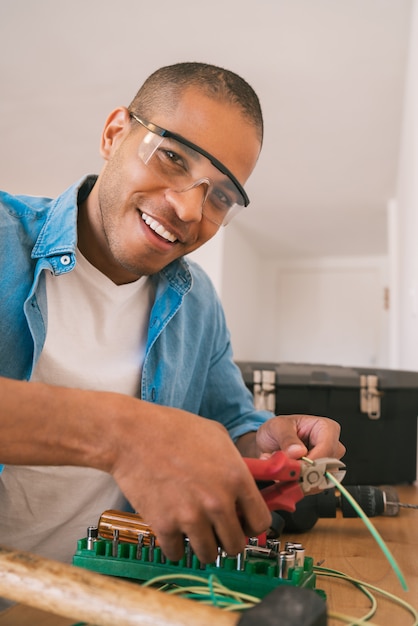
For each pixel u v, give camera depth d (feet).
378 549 2.71
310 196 16.43
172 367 3.39
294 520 2.93
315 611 1.32
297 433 2.72
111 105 11.39
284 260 24.79
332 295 24.30
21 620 1.67
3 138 13.15
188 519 1.64
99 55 9.76
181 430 1.70
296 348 24.48
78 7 8.54
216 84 2.58
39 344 2.80
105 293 3.11
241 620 1.27
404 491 4.41
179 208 2.57
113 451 1.67
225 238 18.40
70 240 2.80
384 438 4.54
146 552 2.11
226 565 1.99
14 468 2.93
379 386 4.55
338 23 8.64
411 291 8.63
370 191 15.76
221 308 4.05
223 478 1.65
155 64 10.00
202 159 2.56
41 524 3.04
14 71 10.33
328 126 12.03
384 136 12.34
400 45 9.08
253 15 8.55
